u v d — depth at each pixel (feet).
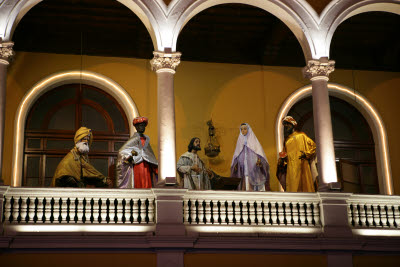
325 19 45.73
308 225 42.32
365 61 56.75
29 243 37.91
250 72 54.90
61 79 51.72
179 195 40.65
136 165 43.62
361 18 52.29
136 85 52.80
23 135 50.03
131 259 39.22
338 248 41.34
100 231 39.40
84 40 52.80
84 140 44.32
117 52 53.16
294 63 55.57
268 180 45.44
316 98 44.37
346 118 56.34
